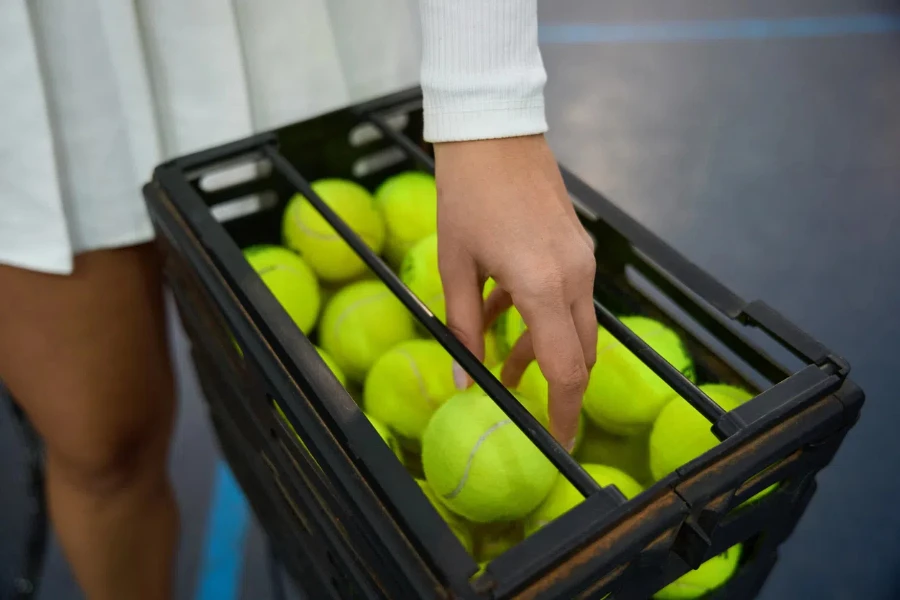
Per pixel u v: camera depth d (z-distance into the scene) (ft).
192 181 2.12
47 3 2.03
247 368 1.72
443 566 1.19
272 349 1.60
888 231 5.02
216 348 1.98
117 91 2.21
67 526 2.73
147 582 2.97
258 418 1.82
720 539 1.49
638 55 6.70
